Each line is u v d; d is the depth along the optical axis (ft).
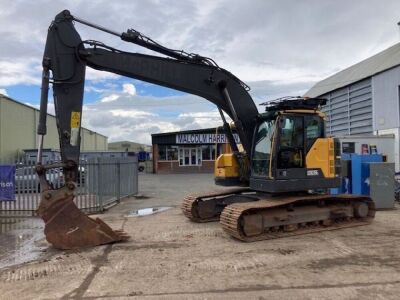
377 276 21.16
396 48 79.92
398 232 31.96
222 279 21.09
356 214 35.19
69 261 24.93
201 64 32.65
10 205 43.91
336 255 25.35
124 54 30.25
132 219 40.16
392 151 64.69
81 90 28.96
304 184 31.89
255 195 35.91
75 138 28.53
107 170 49.29
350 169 45.27
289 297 18.43
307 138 32.35
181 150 144.36
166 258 25.25
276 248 27.35
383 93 68.95
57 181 34.24
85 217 28.55
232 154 35.78
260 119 33.47
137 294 19.17
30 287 20.49
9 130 113.70
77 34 28.99
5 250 28.25
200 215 37.91
